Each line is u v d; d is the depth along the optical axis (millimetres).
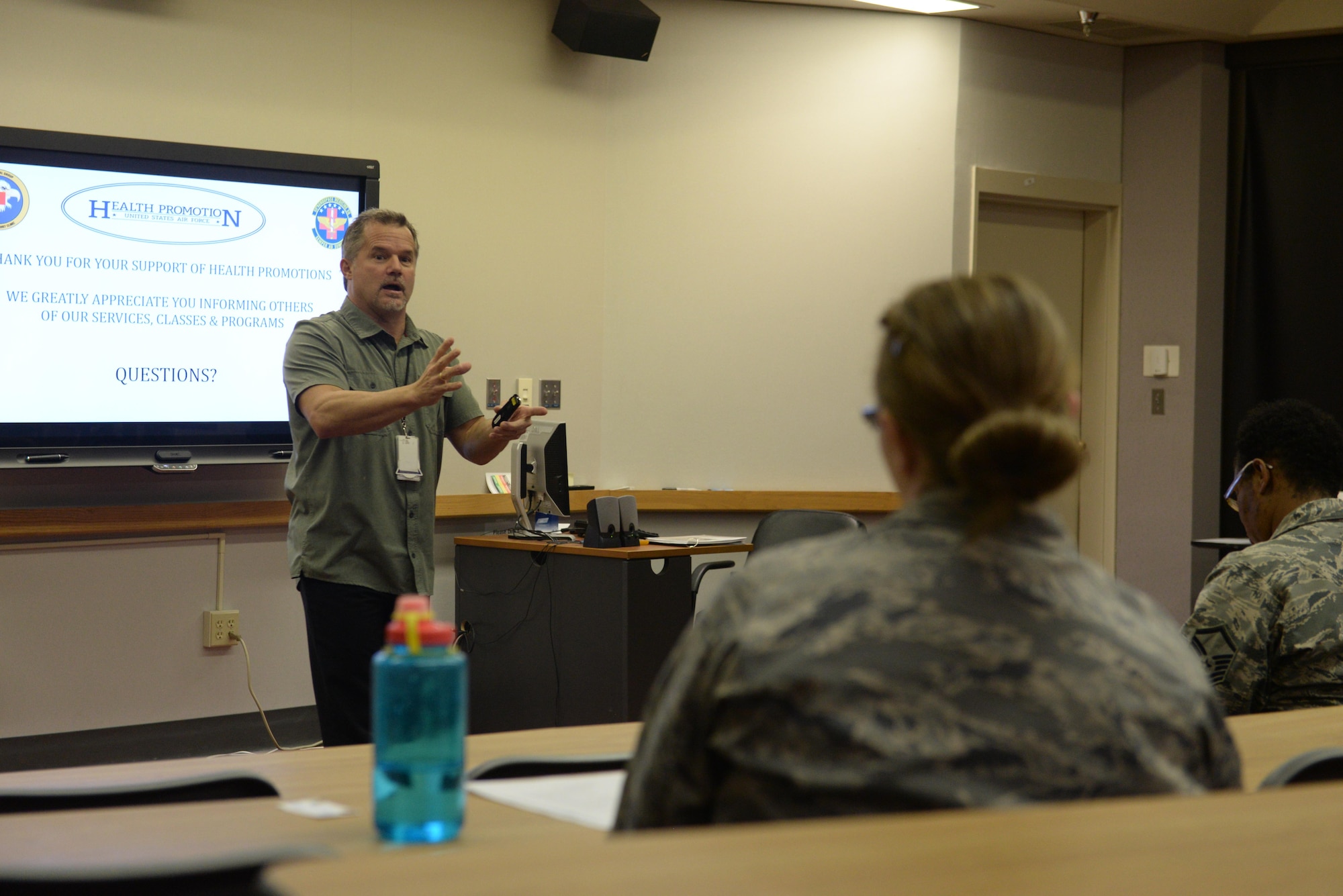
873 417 939
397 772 1073
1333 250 5473
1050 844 609
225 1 4223
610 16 4621
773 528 3549
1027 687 787
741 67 5160
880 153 5250
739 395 5191
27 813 1170
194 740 4180
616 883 530
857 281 5254
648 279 5102
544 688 3986
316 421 2814
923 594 811
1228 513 5648
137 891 711
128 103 4059
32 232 3865
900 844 598
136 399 4043
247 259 4234
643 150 5078
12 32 3861
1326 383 5492
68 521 3912
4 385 3832
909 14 5254
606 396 5078
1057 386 867
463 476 4746
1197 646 1938
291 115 4363
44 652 3936
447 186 4699
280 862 741
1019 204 5590
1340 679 1870
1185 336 5578
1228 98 5637
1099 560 5773
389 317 3105
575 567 3887
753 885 531
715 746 825
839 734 769
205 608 4219
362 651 2963
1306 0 5297
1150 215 5660
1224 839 629
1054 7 5133
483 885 525
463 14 4711
